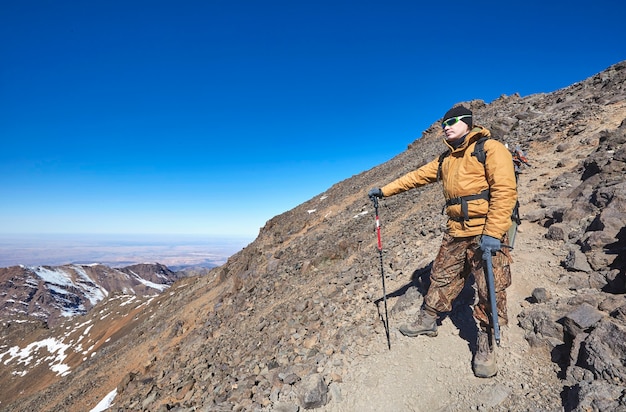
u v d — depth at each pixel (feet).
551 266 17.84
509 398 11.44
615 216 17.16
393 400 13.44
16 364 321.32
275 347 23.21
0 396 270.26
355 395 14.43
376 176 98.89
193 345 47.37
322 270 43.32
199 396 23.04
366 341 17.62
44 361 310.24
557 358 12.21
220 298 68.59
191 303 87.56
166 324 81.92
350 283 28.96
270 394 16.58
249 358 24.57
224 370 25.62
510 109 80.43
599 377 10.24
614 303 12.62
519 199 29.35
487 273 10.76
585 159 29.99
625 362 9.96
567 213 21.59
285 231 85.92
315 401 14.51
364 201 76.02
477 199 11.44
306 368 17.65
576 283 15.44
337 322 21.80
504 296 12.09
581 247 17.97
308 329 23.20
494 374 12.56
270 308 39.32
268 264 63.52
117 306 382.22
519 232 23.54
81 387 81.56
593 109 44.98
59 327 402.52
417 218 39.81
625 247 15.55
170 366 43.24
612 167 23.13
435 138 115.65
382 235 41.68
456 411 11.86
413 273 23.31
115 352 110.83
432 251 25.91
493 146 10.82
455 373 13.46
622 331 10.42
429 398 12.89
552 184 28.99
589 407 9.33
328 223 73.82
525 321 14.47
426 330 15.30
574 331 12.28
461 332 15.44
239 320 43.34
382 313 19.88
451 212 12.26
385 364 15.38
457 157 12.00
